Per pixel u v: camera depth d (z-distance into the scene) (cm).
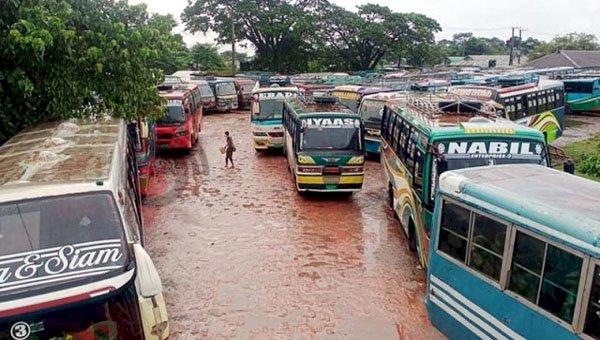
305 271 1023
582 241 498
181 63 5206
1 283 508
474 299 654
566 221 522
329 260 1076
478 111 1144
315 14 5091
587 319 497
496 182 666
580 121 3306
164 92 2150
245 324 834
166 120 2042
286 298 916
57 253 538
